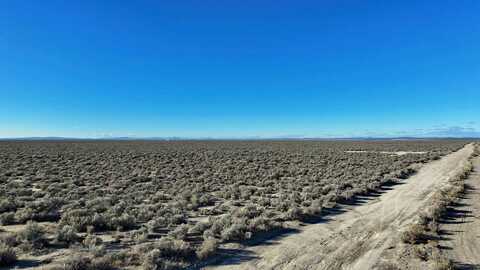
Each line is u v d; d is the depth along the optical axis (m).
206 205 18.39
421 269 9.01
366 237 12.16
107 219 13.52
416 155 54.53
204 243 10.84
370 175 29.61
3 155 50.41
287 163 42.62
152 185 24.23
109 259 9.16
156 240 11.59
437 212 14.43
